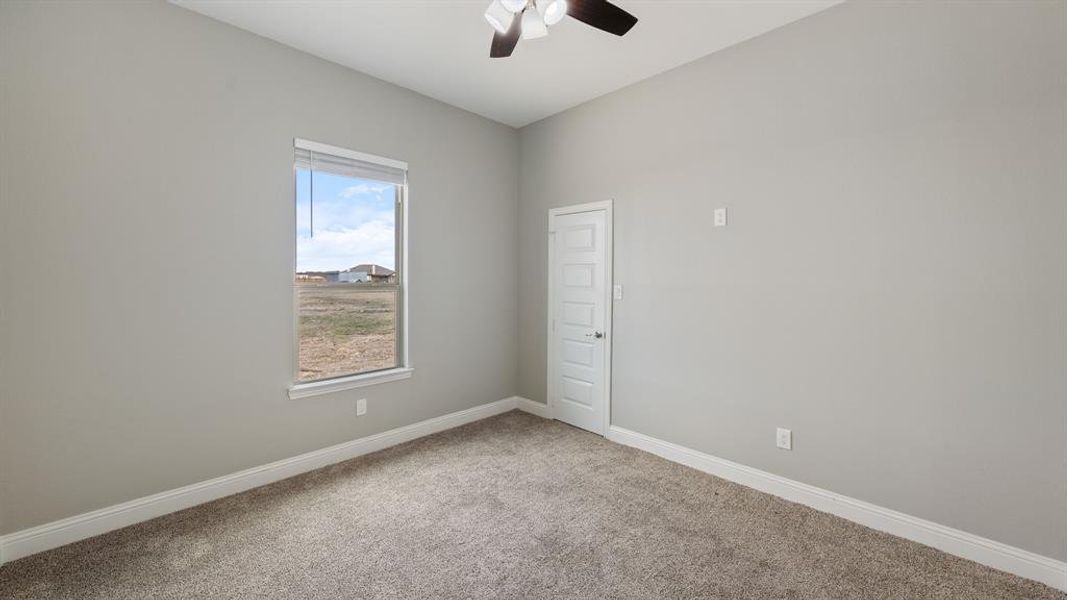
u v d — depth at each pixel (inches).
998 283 76.9
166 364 94.2
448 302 149.3
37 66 79.2
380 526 89.9
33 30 78.8
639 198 131.4
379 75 126.6
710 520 93.0
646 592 71.4
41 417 81.0
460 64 120.2
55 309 81.8
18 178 77.9
